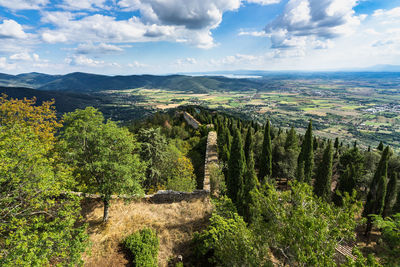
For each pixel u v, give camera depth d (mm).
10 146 12172
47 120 24359
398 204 28484
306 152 34594
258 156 48688
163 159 31219
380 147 54875
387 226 7797
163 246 16375
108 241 15938
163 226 18141
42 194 12281
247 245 11172
